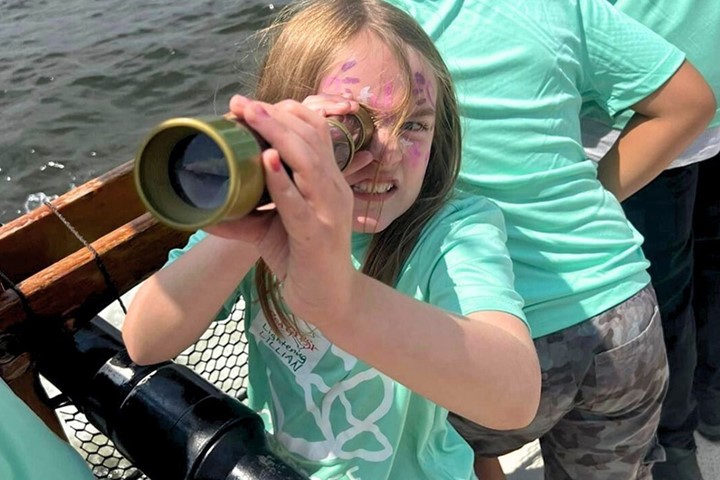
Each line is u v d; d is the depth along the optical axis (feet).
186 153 2.19
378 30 3.93
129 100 24.03
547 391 5.08
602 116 5.79
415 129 3.92
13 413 3.14
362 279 3.06
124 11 29.09
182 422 3.69
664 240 6.61
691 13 5.70
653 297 5.39
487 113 4.87
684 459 7.18
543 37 4.96
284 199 2.34
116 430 3.90
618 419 5.46
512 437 5.51
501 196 4.94
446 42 4.96
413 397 4.20
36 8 30.63
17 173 21.74
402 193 3.91
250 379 4.68
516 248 4.95
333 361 4.25
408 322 3.20
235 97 2.32
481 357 3.37
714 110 5.48
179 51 25.75
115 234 4.57
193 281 3.97
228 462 3.53
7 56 26.81
